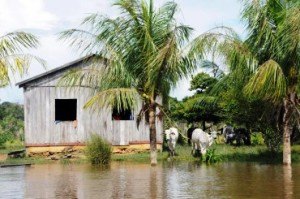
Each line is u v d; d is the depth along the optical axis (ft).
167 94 65.82
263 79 57.31
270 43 61.87
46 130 86.38
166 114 67.36
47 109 86.53
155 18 62.69
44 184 47.42
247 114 74.13
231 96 73.05
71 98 86.94
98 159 70.69
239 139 104.78
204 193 39.58
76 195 39.78
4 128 141.08
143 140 88.53
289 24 58.54
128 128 88.38
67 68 86.43
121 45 62.03
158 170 59.52
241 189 41.47
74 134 86.94
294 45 58.49
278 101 63.36
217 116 110.83
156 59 59.41
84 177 53.06
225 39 59.77
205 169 59.62
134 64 63.36
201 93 115.24
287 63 62.13
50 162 77.15
